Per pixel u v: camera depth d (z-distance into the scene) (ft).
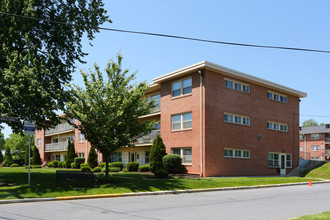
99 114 51.62
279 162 98.63
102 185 50.67
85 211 30.68
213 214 29.50
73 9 59.41
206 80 78.28
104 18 62.80
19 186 46.93
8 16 49.96
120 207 33.55
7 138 231.71
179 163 78.54
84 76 52.80
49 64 51.47
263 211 31.68
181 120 83.82
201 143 76.54
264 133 94.12
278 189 59.16
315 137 213.25
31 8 49.37
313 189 59.47
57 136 163.94
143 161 101.50
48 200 39.04
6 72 45.68
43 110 48.14
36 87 46.34
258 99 93.56
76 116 53.11
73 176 48.29
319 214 27.91
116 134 53.57
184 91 83.82
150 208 32.91
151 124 57.62
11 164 169.78
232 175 81.82
